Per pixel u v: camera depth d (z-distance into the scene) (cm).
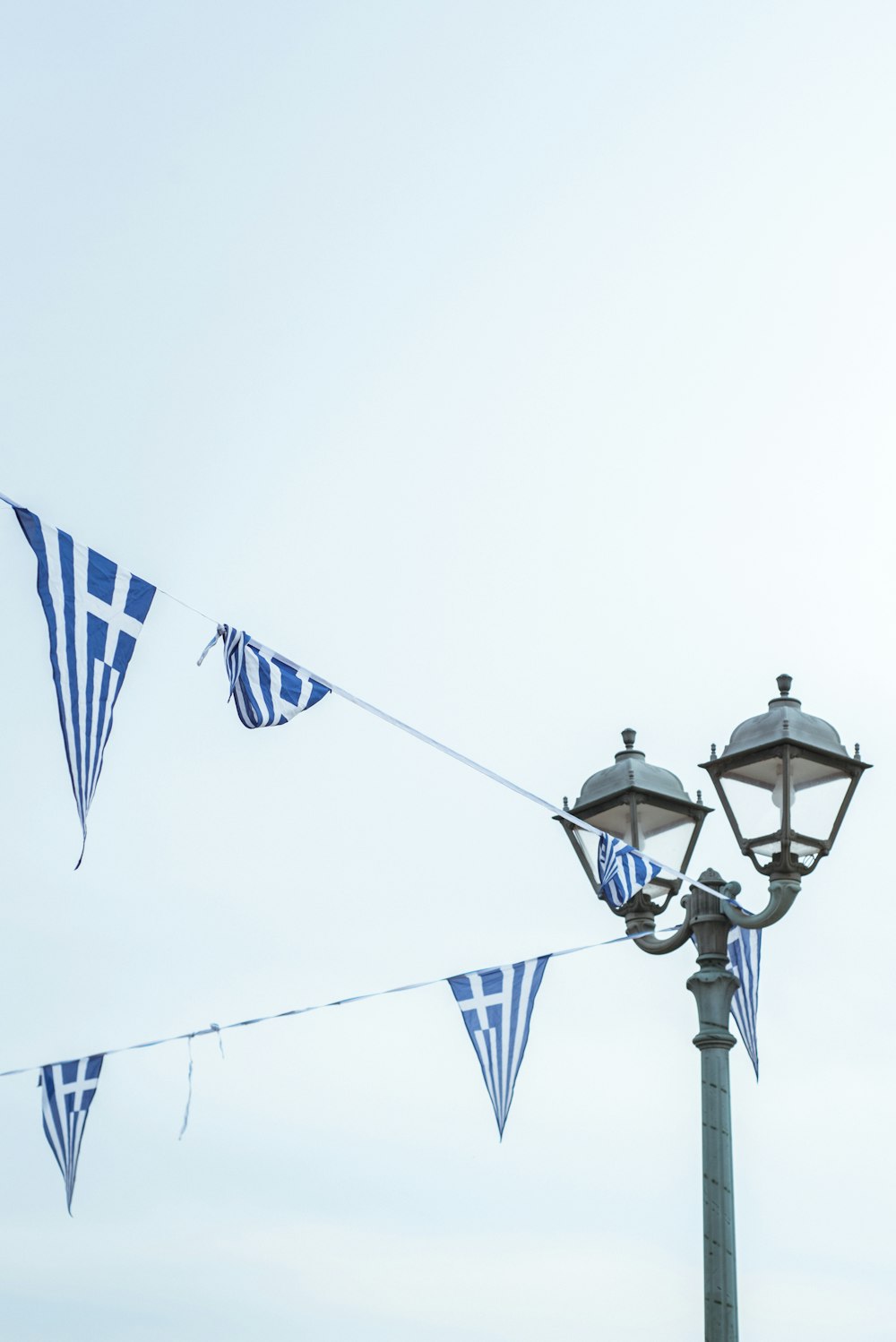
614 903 864
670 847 925
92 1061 981
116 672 627
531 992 896
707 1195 838
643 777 923
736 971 977
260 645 686
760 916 867
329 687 709
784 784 865
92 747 614
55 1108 967
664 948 906
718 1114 851
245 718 682
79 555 625
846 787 882
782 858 863
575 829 934
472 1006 893
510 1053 881
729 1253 825
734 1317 814
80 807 607
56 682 609
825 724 889
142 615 639
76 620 619
